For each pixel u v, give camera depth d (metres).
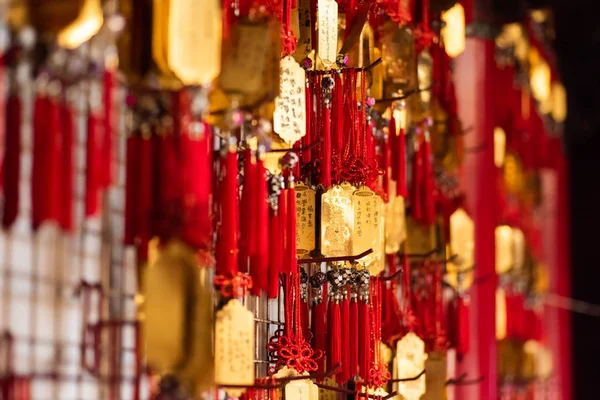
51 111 2.30
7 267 2.57
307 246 3.36
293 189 3.11
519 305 5.89
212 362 2.57
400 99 3.71
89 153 2.39
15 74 2.30
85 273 2.89
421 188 3.99
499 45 5.62
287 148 3.16
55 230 2.76
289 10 3.17
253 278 2.94
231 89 2.79
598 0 6.75
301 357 3.22
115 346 2.85
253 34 2.85
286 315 3.24
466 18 4.50
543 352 6.35
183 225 2.54
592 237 7.22
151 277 2.55
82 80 2.37
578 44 7.07
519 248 5.91
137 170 2.58
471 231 4.35
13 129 2.29
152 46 2.57
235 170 2.86
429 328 4.00
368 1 3.66
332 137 3.40
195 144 2.58
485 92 5.16
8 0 2.29
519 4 6.00
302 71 3.18
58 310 2.76
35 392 2.68
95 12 2.37
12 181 2.28
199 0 2.61
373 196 3.45
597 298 7.12
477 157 5.08
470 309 4.93
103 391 2.82
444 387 3.93
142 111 2.59
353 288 3.38
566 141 7.20
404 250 3.99
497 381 5.37
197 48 2.59
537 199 6.33
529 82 6.14
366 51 3.55
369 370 3.39
